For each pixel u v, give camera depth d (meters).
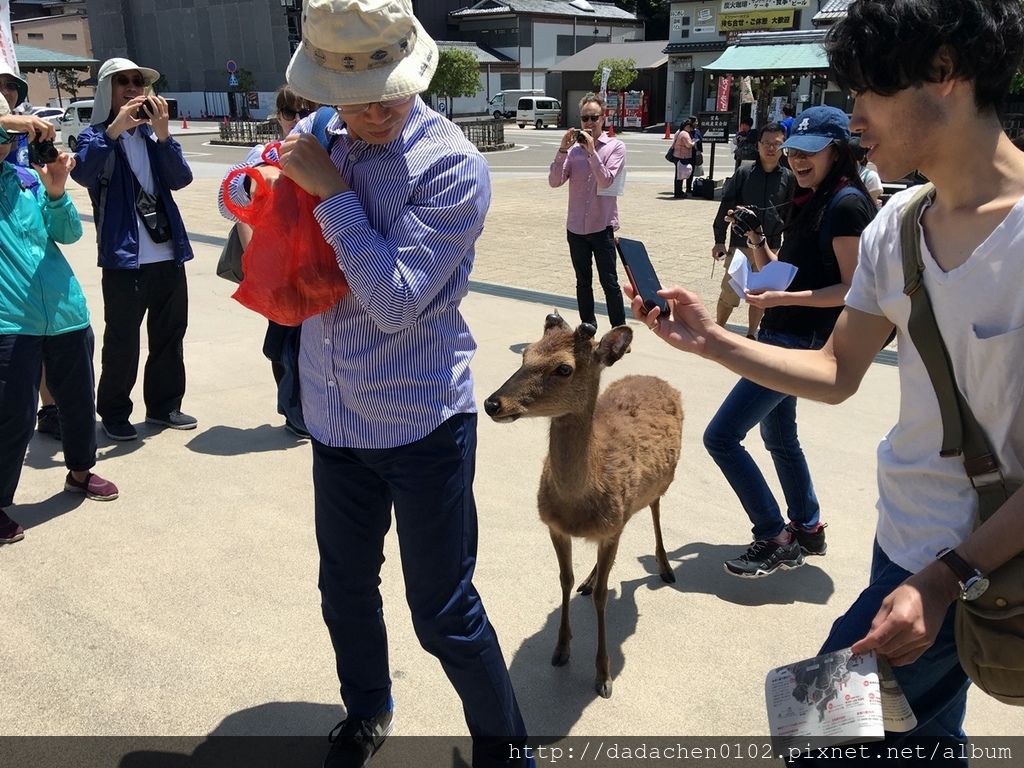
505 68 63.41
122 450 5.28
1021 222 1.60
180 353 5.55
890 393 6.30
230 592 3.76
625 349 3.10
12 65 5.93
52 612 3.59
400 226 2.20
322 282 2.25
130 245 5.05
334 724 3.00
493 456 5.28
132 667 3.26
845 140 3.46
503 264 11.00
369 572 2.63
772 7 40.91
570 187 7.45
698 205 17.44
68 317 4.21
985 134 1.66
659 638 3.53
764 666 3.35
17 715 2.99
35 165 4.12
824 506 4.61
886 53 1.59
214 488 4.77
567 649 3.36
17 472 4.10
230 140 35.72
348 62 2.07
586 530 3.16
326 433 2.44
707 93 47.56
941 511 1.83
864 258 2.03
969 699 3.18
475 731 2.60
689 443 5.46
